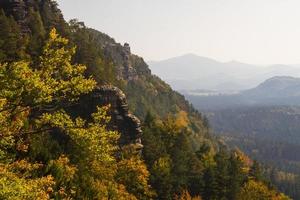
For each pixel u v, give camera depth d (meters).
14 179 19.42
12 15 99.88
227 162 105.69
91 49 108.50
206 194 91.75
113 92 73.31
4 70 18.16
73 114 67.69
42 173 40.59
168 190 82.94
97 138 19.62
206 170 92.75
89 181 50.50
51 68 19.11
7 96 18.11
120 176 70.12
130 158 73.50
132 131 76.44
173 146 100.88
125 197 63.16
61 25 113.31
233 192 94.06
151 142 88.81
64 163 45.38
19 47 79.44
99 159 20.77
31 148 42.25
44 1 115.94
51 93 19.33
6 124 19.58
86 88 19.66
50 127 20.31
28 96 18.64
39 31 100.00
